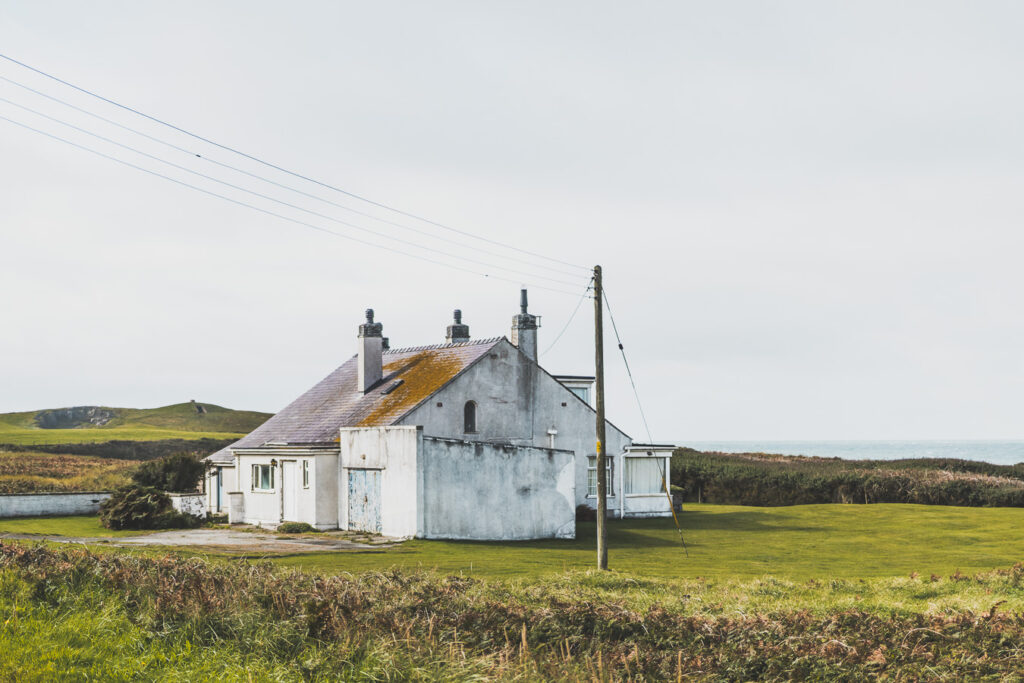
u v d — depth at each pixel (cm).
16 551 1572
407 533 3009
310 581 1602
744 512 4425
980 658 1352
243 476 3681
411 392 3753
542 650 1367
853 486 5184
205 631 1262
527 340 4312
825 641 1381
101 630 1207
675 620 1510
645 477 4247
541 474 3319
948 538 3375
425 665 1198
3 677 1007
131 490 3316
